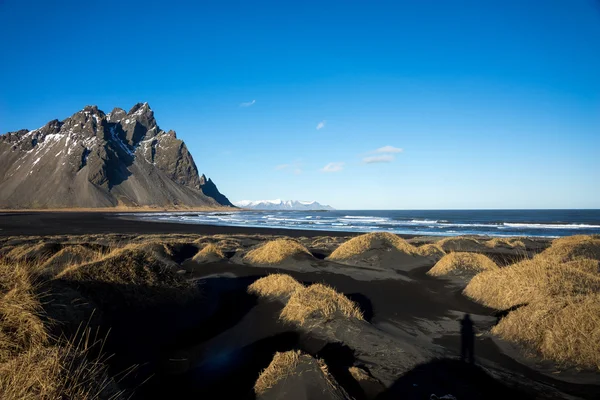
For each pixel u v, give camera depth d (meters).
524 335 6.80
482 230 46.91
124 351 6.02
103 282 7.54
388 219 85.81
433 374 5.71
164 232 41.69
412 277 13.49
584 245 14.50
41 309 5.09
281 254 16.56
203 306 9.34
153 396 5.02
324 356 6.35
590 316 6.23
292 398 4.60
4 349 4.22
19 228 45.59
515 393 5.20
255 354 6.48
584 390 5.25
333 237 32.69
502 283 9.76
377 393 5.12
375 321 8.47
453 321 8.50
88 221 66.75
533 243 26.84
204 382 5.48
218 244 24.41
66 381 3.89
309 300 8.40
